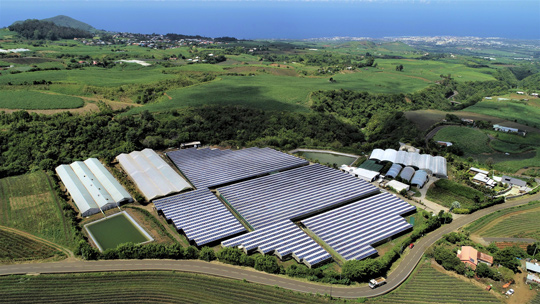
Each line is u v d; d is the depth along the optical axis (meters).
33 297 82.56
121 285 86.81
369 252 100.06
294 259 99.25
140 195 128.38
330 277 90.19
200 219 114.00
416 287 88.62
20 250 98.62
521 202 134.25
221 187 137.12
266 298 83.44
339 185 141.50
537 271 91.94
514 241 108.00
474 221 119.75
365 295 85.38
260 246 100.75
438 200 136.38
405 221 116.75
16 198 126.62
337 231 109.81
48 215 116.50
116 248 96.69
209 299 82.94
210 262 95.94
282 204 125.56
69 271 90.75
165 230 110.19
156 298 83.06
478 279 90.38
